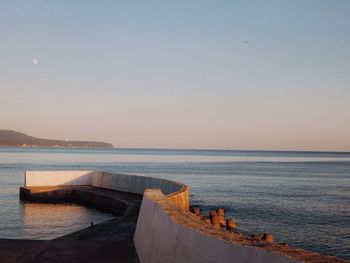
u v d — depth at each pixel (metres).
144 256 9.91
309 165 135.25
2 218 25.77
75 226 23.39
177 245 7.34
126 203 24.59
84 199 31.17
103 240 13.27
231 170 99.06
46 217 26.22
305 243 23.08
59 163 114.12
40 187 33.12
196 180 66.88
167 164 126.75
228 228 20.23
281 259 4.63
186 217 8.27
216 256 5.84
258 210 34.41
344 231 26.20
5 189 42.50
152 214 10.21
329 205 38.03
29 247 11.76
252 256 5.15
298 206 37.09
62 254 11.09
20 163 109.25
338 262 4.59
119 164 119.00
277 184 61.31
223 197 43.53
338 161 185.25
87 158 163.62
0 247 11.71
